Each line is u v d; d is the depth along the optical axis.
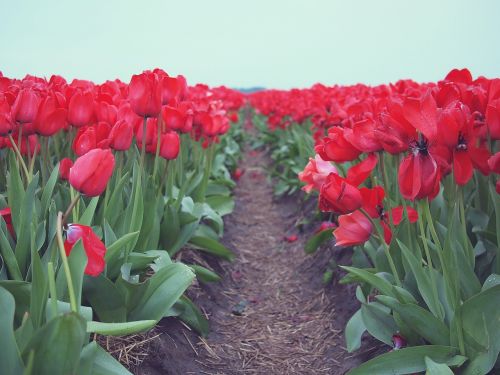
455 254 2.08
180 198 3.48
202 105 4.24
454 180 2.14
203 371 2.86
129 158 3.12
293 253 5.12
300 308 3.96
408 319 2.07
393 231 2.40
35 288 1.64
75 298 1.58
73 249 1.65
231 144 8.73
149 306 2.40
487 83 2.69
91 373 1.67
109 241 2.43
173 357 2.75
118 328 1.67
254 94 16.55
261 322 3.76
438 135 1.86
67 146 3.58
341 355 3.09
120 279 2.38
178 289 2.38
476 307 1.91
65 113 2.55
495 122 2.11
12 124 2.43
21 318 1.92
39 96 2.87
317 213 5.23
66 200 2.66
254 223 6.32
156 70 3.02
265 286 4.47
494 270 2.41
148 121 3.08
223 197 4.87
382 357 2.03
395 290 2.09
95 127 2.72
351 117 3.01
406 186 1.82
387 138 1.95
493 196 2.22
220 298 3.95
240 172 8.18
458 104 1.95
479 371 1.91
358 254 3.12
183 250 3.87
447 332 2.05
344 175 3.88
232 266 4.70
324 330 3.50
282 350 3.36
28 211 2.19
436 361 2.00
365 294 3.04
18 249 2.19
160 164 3.86
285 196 7.11
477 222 2.70
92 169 1.68
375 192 2.22
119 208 2.71
